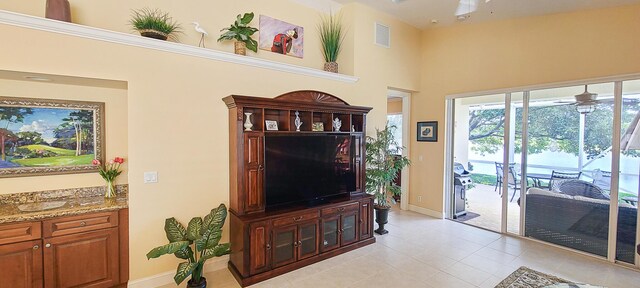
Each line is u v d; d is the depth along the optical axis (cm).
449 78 472
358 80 418
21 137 252
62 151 269
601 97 329
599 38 325
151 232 266
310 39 413
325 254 330
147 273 265
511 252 348
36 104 256
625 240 315
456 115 475
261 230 281
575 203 347
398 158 440
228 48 335
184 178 281
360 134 382
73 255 233
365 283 279
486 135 439
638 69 300
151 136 262
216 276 291
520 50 390
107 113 287
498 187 435
